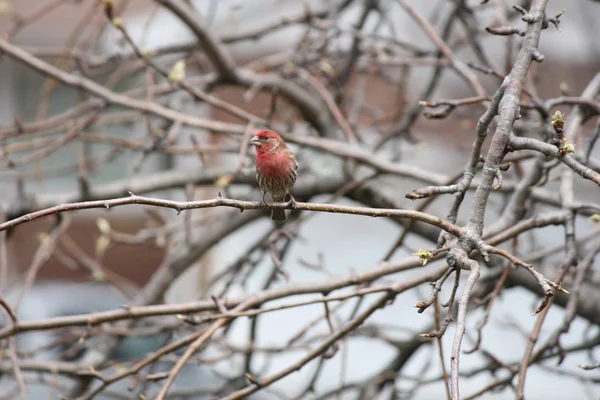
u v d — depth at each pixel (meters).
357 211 5.48
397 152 11.31
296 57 11.91
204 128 9.96
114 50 12.22
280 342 17.09
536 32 5.59
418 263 7.38
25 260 18.31
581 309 9.19
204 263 18.06
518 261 5.02
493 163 5.25
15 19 11.66
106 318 7.08
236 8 12.33
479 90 9.31
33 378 10.30
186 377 16.73
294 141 9.81
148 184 10.77
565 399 17.45
